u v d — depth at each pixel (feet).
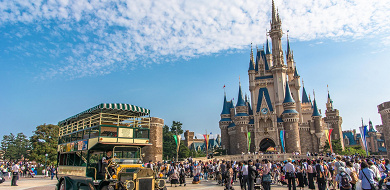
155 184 44.11
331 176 72.69
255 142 308.19
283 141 271.28
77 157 57.88
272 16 366.02
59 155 71.10
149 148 213.87
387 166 62.49
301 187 69.00
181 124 354.33
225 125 336.08
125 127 52.34
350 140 488.02
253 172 59.41
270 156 244.01
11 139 410.11
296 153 249.55
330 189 72.74
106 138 49.57
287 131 299.79
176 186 83.46
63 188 50.55
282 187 81.56
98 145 49.90
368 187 42.60
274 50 353.72
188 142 516.32
